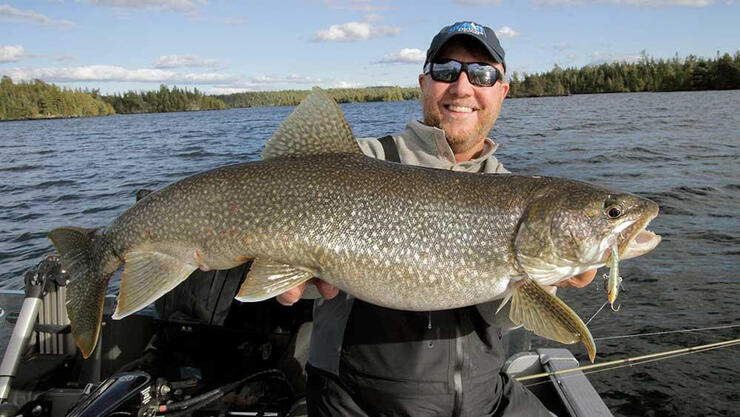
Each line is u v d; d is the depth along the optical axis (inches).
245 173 30.0
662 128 284.2
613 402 53.1
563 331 27.9
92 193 151.5
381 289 29.0
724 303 71.2
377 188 29.5
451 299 29.2
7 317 41.0
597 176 151.7
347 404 30.3
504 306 30.7
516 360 42.1
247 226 28.9
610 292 30.1
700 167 160.1
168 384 35.5
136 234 30.4
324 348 31.2
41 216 124.8
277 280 28.9
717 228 99.7
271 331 40.7
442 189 30.0
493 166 36.1
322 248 28.6
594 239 30.2
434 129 34.1
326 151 31.0
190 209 29.6
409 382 29.1
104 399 31.4
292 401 37.0
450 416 29.9
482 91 35.6
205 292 40.0
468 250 29.4
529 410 32.8
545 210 30.0
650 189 131.7
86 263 31.9
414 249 29.0
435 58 36.0
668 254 88.2
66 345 38.1
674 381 55.9
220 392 35.1
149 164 208.8
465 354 30.1
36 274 37.1
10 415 32.2
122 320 42.1
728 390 54.2
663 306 71.4
